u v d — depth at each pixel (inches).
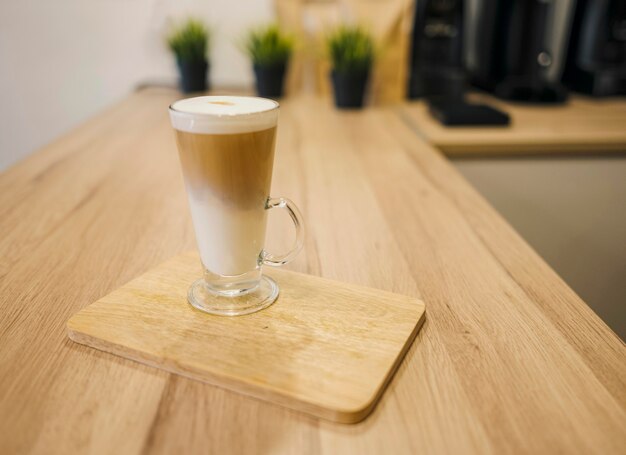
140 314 17.2
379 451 12.5
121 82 57.2
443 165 33.2
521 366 15.4
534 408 13.8
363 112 47.1
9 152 59.7
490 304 18.6
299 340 16.0
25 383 14.5
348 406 13.3
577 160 39.8
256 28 53.4
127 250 22.1
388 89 50.8
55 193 28.1
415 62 50.6
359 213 25.9
